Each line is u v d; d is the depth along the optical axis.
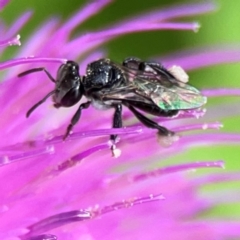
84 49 0.06
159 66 0.05
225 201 0.06
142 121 0.05
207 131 0.06
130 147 0.05
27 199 0.05
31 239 0.05
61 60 0.05
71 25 0.06
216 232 0.06
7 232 0.05
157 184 0.06
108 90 0.05
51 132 0.05
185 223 0.06
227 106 0.06
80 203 0.05
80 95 0.05
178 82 0.05
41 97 0.05
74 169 0.05
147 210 0.05
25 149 0.05
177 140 0.05
